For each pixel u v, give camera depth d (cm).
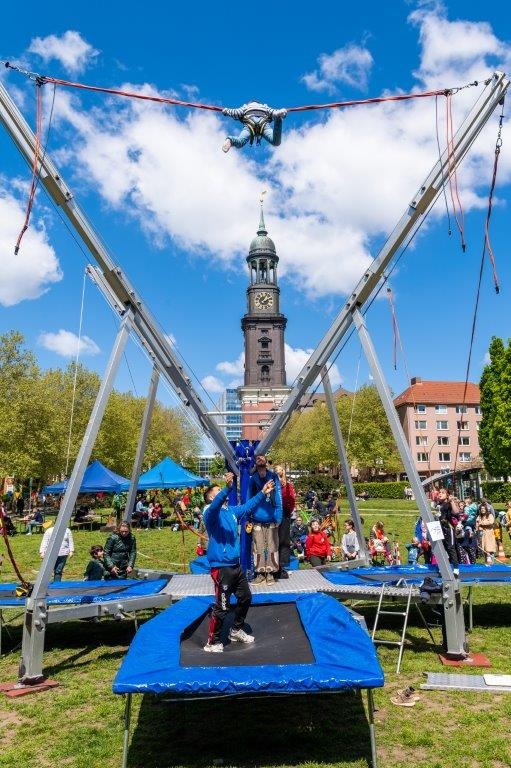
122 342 845
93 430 796
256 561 1011
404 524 3000
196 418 1080
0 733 575
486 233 805
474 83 816
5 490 907
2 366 4294
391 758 505
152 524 3259
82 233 814
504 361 4981
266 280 9312
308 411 8231
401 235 880
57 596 859
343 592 898
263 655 559
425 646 849
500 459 4859
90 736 564
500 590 1281
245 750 531
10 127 774
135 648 559
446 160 831
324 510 2411
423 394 8631
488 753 504
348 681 475
